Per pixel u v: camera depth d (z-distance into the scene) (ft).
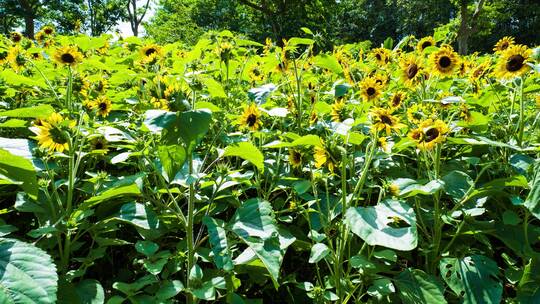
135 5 106.01
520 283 7.25
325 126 9.59
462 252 8.00
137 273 8.23
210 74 13.60
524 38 143.95
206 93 12.81
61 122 7.62
